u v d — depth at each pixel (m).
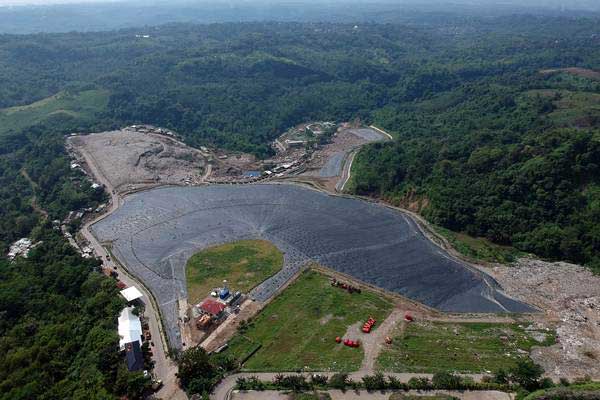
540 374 90.88
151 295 126.12
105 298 118.62
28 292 120.31
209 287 129.00
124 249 151.12
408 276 132.88
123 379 89.62
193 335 109.94
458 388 90.44
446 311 117.56
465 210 157.75
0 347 101.12
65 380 92.94
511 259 139.50
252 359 101.31
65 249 144.88
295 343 106.00
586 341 104.50
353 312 116.94
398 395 89.00
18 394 86.50
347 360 100.12
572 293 122.06
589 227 140.50
